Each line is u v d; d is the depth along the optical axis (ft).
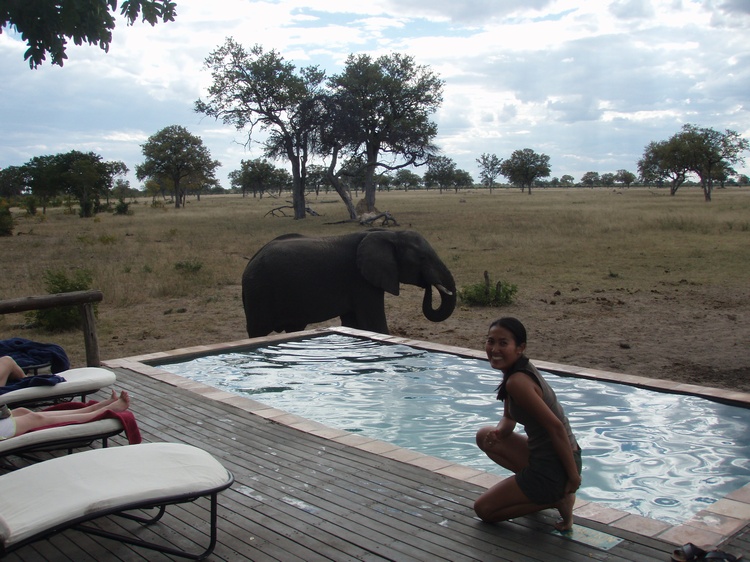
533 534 12.30
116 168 371.97
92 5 20.51
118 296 51.85
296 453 16.74
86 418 15.23
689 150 190.80
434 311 38.60
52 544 12.35
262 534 12.50
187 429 18.76
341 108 148.15
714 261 65.46
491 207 183.01
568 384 24.72
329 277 36.45
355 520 12.99
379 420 21.88
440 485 14.61
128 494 10.76
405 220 132.87
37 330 41.88
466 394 24.52
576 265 65.87
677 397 22.99
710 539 11.86
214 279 60.85
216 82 155.22
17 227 128.47
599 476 17.15
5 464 16.74
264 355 30.53
